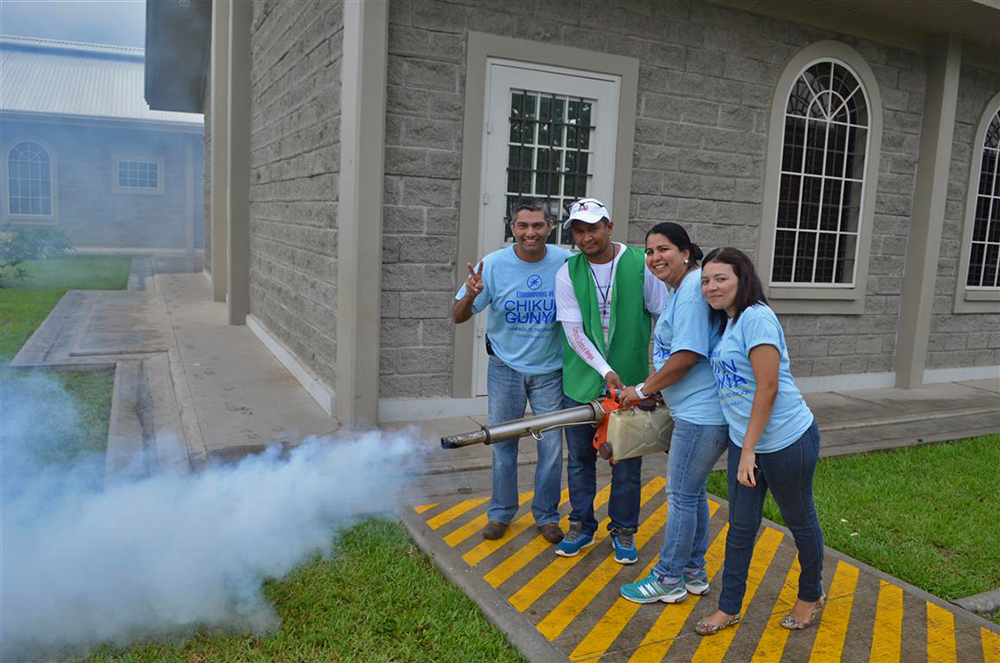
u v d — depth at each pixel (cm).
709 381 303
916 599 338
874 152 745
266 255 877
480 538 384
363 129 511
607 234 338
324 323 618
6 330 920
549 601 324
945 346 846
